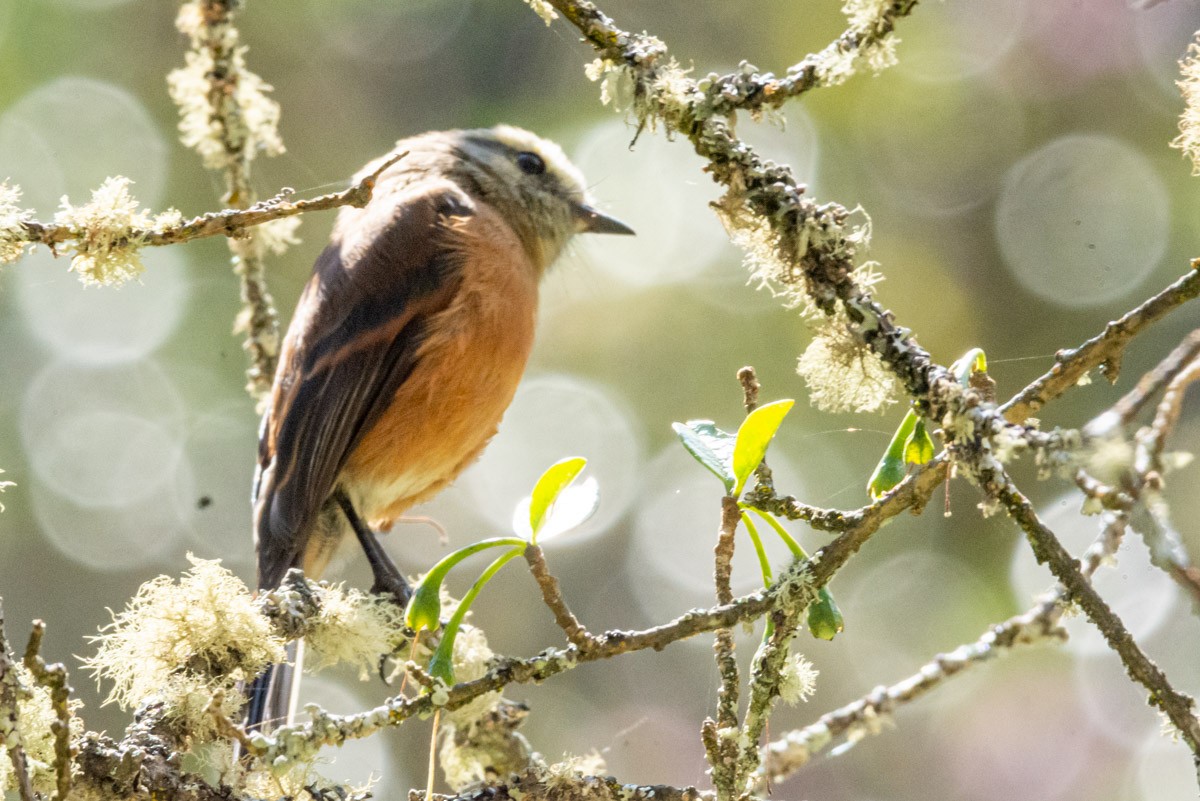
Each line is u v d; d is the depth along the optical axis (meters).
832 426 11.50
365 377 8.48
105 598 12.60
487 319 8.62
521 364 8.92
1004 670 10.91
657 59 5.18
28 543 12.58
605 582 12.34
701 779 11.28
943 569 11.02
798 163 11.67
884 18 4.94
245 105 7.42
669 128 5.16
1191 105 4.84
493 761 6.11
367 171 9.67
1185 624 10.34
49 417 12.70
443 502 13.05
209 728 4.86
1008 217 11.41
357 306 8.55
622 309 12.19
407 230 8.69
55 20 12.05
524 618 12.48
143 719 4.86
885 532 11.23
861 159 11.67
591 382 12.19
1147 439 3.80
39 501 12.64
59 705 3.93
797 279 4.98
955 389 4.31
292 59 12.55
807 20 11.77
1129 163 11.31
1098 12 11.50
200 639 4.99
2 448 12.64
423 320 8.53
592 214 10.07
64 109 12.00
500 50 12.58
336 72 12.57
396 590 8.09
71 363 12.73
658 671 11.91
